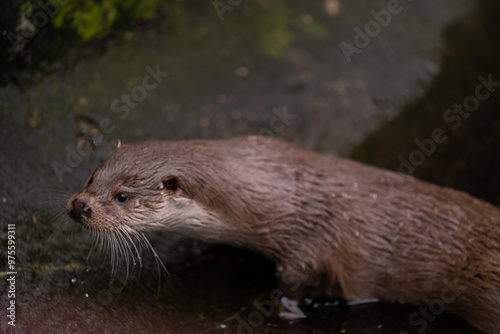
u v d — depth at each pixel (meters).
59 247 5.29
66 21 6.01
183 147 5.20
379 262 5.37
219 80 7.14
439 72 7.89
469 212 5.41
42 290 4.90
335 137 6.90
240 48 7.51
